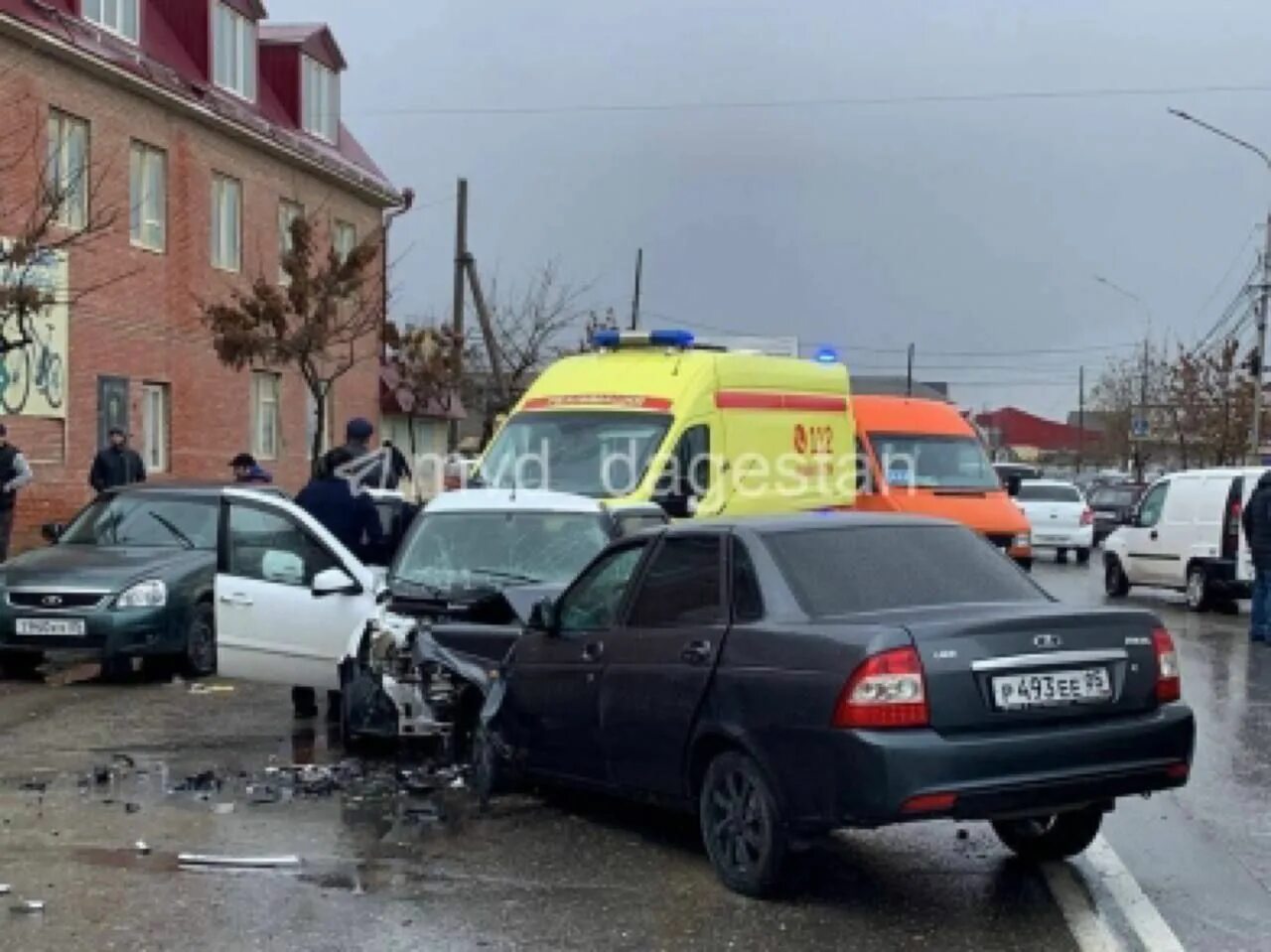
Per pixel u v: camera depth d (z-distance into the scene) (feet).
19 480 55.11
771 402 47.85
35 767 30.07
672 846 24.11
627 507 34.94
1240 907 20.79
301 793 27.78
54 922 19.89
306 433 98.12
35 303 47.47
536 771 26.08
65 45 67.26
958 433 60.08
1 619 40.88
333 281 72.13
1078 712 20.20
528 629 26.71
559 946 18.93
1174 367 166.40
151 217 77.77
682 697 22.12
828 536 22.63
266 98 95.66
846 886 21.74
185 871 22.49
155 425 78.95
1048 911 20.56
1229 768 30.66
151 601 41.45
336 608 33.58
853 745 19.21
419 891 21.43
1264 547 52.90
